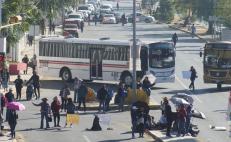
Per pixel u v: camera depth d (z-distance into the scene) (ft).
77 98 273.33
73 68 335.88
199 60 430.61
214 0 607.37
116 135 214.48
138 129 210.59
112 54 326.44
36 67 350.43
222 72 323.57
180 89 323.98
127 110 266.57
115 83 339.16
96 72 330.95
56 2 484.33
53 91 310.86
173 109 236.84
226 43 324.80
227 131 222.89
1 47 215.31
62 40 338.54
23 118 243.19
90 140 204.74
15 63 353.92
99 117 224.53
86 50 332.60
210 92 316.81
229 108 185.68
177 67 398.21
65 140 204.13
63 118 243.81
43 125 227.61
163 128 220.64
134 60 271.90
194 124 234.38
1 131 211.61
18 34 325.62
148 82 279.49
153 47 327.47
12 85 314.76
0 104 211.41
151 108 268.00
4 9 307.37
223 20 563.89
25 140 203.21
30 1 360.07
